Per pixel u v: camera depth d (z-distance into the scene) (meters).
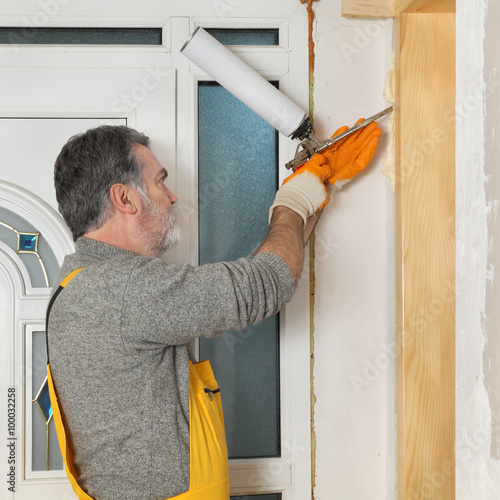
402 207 1.40
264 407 1.60
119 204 1.18
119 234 1.20
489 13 0.84
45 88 1.51
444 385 1.42
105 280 1.08
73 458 1.18
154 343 1.09
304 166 1.34
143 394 1.10
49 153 1.53
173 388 1.14
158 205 1.24
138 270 1.08
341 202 1.55
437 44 1.40
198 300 1.06
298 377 1.55
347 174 1.41
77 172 1.19
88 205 1.19
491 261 0.84
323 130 1.54
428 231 1.41
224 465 1.20
